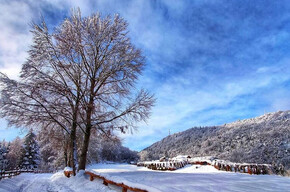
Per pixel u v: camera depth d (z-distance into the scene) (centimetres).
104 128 1231
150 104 1180
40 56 1109
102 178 780
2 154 4881
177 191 528
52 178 1317
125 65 1178
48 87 1110
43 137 1432
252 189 566
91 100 1163
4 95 1034
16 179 1375
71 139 1200
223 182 700
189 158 2034
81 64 1195
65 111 1207
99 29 1175
